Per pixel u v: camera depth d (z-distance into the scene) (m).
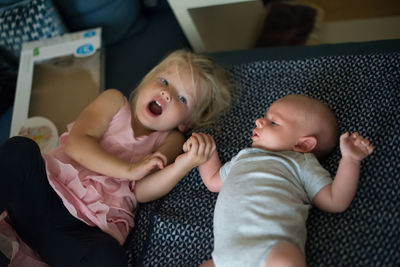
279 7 1.62
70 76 1.28
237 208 0.72
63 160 0.93
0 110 1.31
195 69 1.04
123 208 0.91
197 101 1.04
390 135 0.82
